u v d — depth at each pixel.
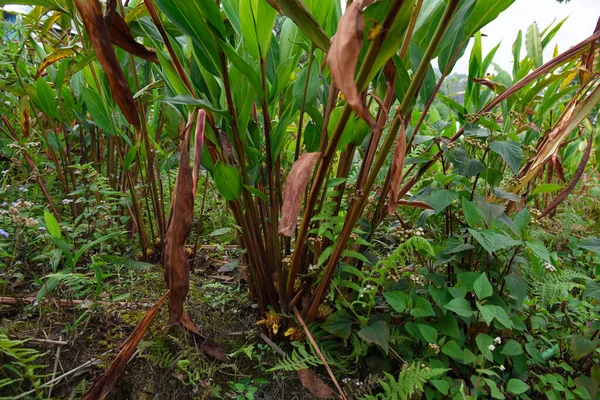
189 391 1.12
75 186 1.78
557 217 2.00
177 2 0.96
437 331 1.21
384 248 1.84
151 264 1.57
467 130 1.38
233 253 1.83
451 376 1.26
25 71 1.83
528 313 1.36
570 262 1.78
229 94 1.08
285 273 1.32
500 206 1.25
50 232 1.14
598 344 1.22
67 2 1.42
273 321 1.31
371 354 1.30
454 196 1.20
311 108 1.27
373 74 0.85
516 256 1.35
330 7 1.09
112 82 1.04
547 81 1.66
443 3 1.22
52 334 1.17
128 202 1.64
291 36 1.32
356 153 1.89
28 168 1.91
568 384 1.15
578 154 2.95
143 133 1.44
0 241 1.37
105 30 0.99
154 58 1.21
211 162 1.24
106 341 1.16
